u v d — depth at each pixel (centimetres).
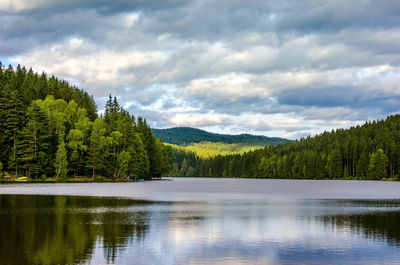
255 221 3447
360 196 6856
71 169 11600
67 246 2380
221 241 2583
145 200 5531
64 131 11619
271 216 3794
